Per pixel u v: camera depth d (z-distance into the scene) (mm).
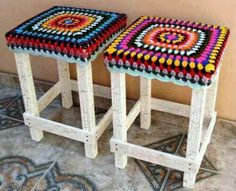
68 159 1452
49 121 1455
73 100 1761
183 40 1199
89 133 1387
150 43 1187
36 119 1477
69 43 1216
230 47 1379
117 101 1256
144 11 1457
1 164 1442
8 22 1724
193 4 1369
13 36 1302
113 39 1345
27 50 1310
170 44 1176
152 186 1326
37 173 1396
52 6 1595
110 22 1348
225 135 1537
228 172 1369
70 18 1388
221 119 1524
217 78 1316
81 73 1277
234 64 1402
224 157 1431
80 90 1317
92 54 1246
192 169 1252
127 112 1666
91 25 1327
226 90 1463
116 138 1342
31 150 1504
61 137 1561
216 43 1179
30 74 1427
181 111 1503
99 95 1651
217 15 1354
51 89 1622
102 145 1512
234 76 1423
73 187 1334
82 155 1467
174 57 1104
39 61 1762
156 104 1530
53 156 1470
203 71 1055
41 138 1555
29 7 1641
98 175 1379
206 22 1382
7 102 1794
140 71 1141
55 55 1266
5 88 1893
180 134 1557
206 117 1417
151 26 1309
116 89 1231
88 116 1361
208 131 1384
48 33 1280
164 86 1550
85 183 1348
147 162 1416
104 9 1515
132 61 1129
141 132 1572
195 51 1131
